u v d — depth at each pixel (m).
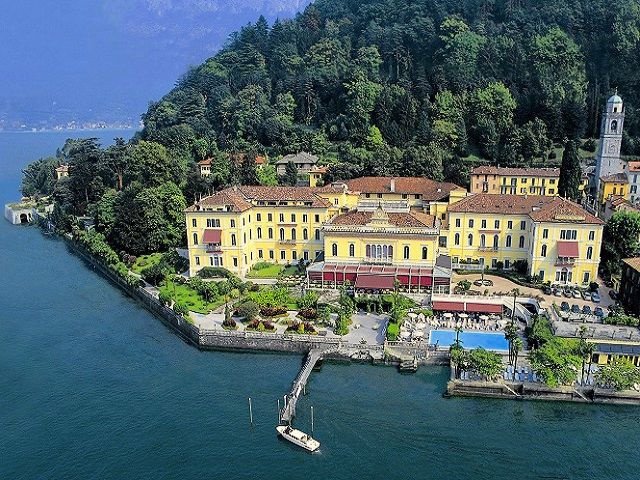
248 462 76.88
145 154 191.88
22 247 194.12
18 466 77.44
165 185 176.38
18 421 87.31
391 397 91.19
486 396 90.56
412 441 80.31
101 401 92.25
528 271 130.88
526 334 106.38
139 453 79.38
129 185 193.50
